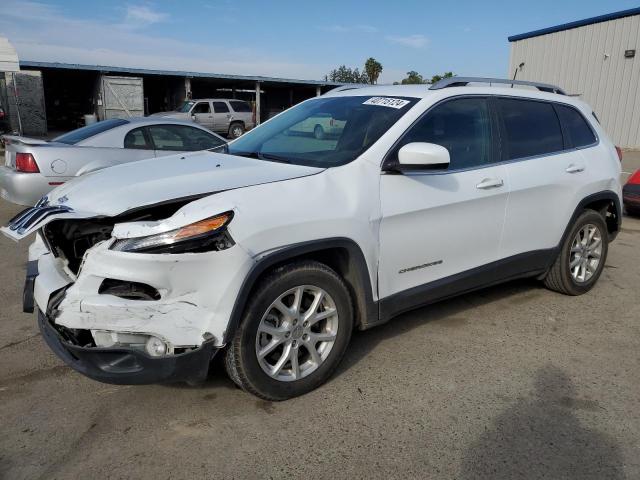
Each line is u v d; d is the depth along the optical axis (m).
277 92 39.78
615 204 4.99
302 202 2.96
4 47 22.17
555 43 21.88
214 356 2.80
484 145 3.96
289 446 2.73
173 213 2.84
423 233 3.52
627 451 2.73
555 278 4.73
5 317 4.24
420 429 2.88
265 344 2.97
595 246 4.90
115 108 26.27
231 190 2.85
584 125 4.83
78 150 6.84
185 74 31.45
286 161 3.53
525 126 4.29
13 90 22.48
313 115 4.07
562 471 2.58
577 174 4.52
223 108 25.05
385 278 3.39
